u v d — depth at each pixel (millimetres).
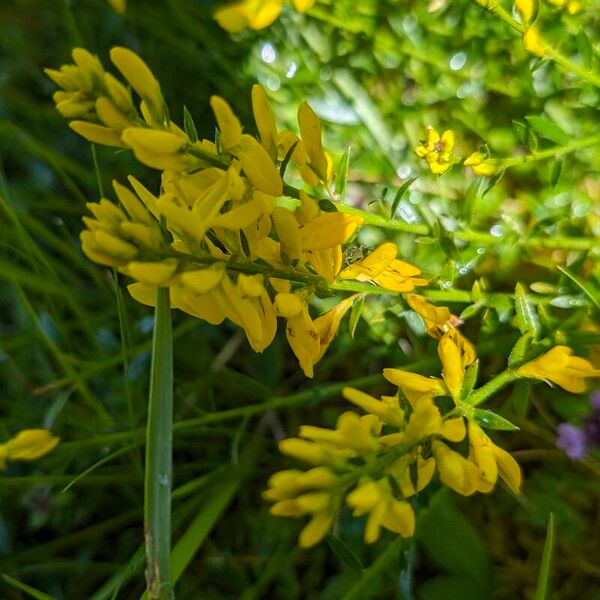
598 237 232
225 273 145
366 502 129
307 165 167
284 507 132
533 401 222
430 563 225
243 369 257
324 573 234
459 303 233
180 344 254
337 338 239
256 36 256
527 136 202
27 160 284
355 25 245
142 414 233
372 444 137
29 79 297
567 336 185
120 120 144
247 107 257
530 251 230
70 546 246
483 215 242
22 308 260
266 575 224
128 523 249
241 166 149
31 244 227
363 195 247
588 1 219
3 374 265
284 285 162
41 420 247
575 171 237
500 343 210
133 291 156
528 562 227
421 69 248
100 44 281
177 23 265
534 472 228
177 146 143
